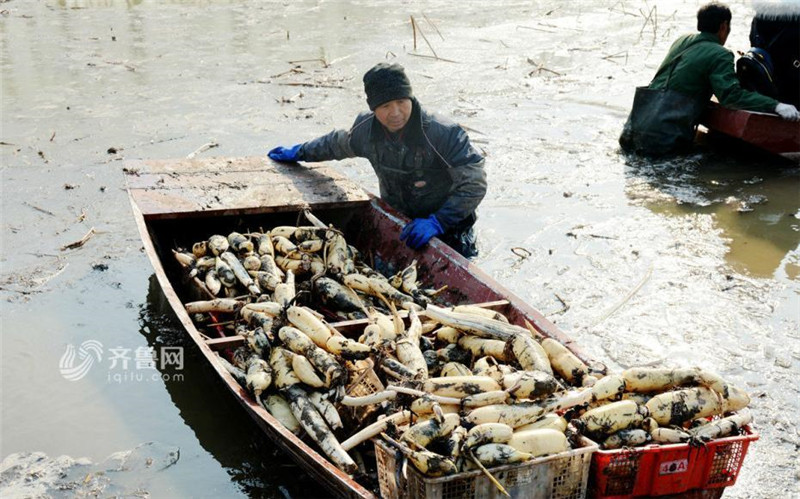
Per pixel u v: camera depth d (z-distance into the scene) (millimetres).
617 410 3543
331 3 19797
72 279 6473
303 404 4043
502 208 7980
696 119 9430
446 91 12094
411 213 6742
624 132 9680
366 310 5113
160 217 6031
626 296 6281
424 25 17078
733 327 5824
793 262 6867
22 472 4332
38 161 9039
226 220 6633
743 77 9281
